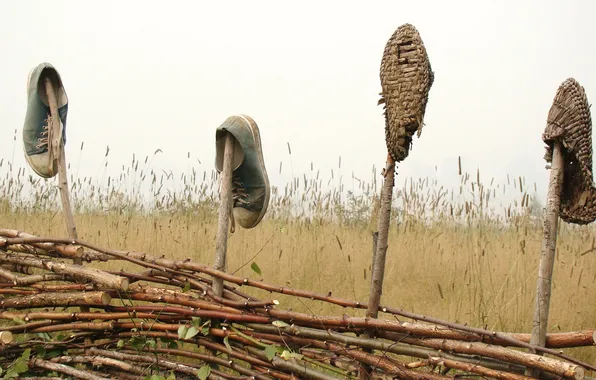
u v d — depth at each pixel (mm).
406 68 2408
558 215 2248
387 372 2547
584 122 2186
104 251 3154
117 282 2904
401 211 7023
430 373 2500
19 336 3664
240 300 2943
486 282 5176
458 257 5637
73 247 3135
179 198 6973
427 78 2398
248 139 3014
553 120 2217
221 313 2846
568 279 5238
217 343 2930
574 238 6504
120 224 6574
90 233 6340
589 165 2213
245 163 3041
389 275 5570
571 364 2115
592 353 3879
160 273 3088
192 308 2941
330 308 4828
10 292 3355
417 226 6711
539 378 2264
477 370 2346
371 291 2613
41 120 3484
